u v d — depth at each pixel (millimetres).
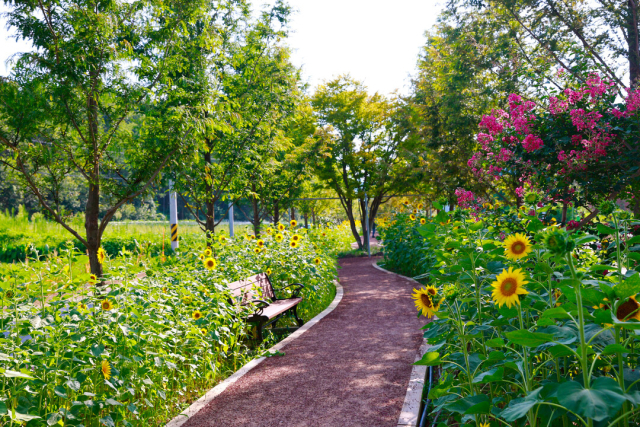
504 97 10320
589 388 1485
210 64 10414
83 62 7340
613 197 6273
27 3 7293
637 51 9844
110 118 8383
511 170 6984
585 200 6375
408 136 19703
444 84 13711
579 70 7250
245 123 11453
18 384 2678
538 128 6652
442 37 14188
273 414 3879
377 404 3973
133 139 8953
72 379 2750
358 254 20859
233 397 4277
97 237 8211
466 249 2979
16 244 16344
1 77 7164
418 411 3756
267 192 16109
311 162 17391
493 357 2201
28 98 7109
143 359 3480
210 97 9523
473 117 11062
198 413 3939
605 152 5883
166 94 9172
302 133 20297
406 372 4746
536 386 2330
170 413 3928
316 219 33125
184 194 11320
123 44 8188
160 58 9016
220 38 10688
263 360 5410
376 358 5297
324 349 5770
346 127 20484
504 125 7148
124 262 4098
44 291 3359
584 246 3922
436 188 12953
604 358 2158
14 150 7492
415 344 5805
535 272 2639
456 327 3066
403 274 12977
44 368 2758
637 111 5871
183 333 4320
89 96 7789
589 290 1729
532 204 3316
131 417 3451
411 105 17438
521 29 10727
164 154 8922
